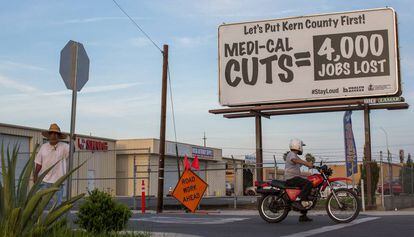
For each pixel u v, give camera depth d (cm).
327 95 2202
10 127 4056
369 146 2095
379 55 2153
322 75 2217
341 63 2198
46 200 688
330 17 2231
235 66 2327
